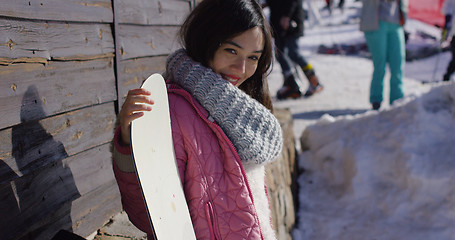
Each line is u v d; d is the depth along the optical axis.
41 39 1.37
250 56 1.21
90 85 1.65
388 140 3.26
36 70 1.36
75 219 1.64
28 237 1.40
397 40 4.71
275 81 7.35
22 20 1.29
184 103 1.15
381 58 4.77
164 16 2.28
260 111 1.20
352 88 6.82
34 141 1.37
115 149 1.07
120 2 1.85
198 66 1.16
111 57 1.78
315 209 3.24
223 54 1.18
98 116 1.72
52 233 1.51
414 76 7.63
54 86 1.44
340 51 10.38
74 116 1.57
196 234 1.08
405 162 3.02
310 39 11.88
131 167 1.07
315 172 3.66
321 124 3.89
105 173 1.79
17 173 1.29
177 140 1.11
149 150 0.97
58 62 1.46
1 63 1.21
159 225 0.91
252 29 1.16
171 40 2.39
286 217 2.80
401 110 3.44
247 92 1.48
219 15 1.14
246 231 1.10
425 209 2.83
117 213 1.93
